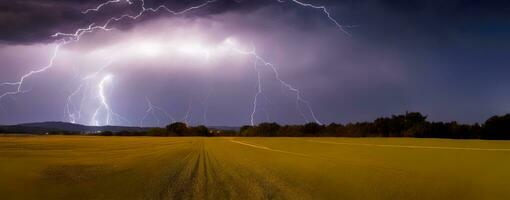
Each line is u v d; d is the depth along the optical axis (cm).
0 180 1855
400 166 2458
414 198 1422
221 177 2016
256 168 2428
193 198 1453
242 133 14162
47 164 2689
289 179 1922
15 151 4031
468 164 2538
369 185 1712
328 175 2061
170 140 8062
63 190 1639
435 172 2136
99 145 5641
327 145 5278
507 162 2653
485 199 1398
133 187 1711
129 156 3519
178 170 2353
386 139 7488
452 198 1417
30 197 1480
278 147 4944
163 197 1477
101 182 1867
